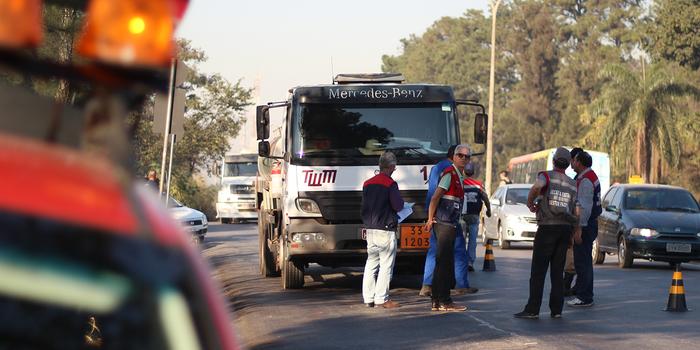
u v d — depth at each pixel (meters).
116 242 2.99
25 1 3.10
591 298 24.19
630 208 39.25
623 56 175.38
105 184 3.07
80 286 2.96
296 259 26.89
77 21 14.59
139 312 3.00
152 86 3.24
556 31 173.62
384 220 23.16
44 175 3.02
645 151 100.38
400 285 29.23
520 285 29.25
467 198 33.00
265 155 26.84
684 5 106.19
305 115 26.61
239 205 80.06
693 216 38.25
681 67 108.19
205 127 93.38
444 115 27.06
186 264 3.10
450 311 22.66
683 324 20.94
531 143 167.88
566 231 21.50
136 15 3.12
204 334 3.10
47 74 3.17
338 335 18.95
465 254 26.81
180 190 83.25
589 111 102.88
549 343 18.02
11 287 2.93
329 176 26.48
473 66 196.75
